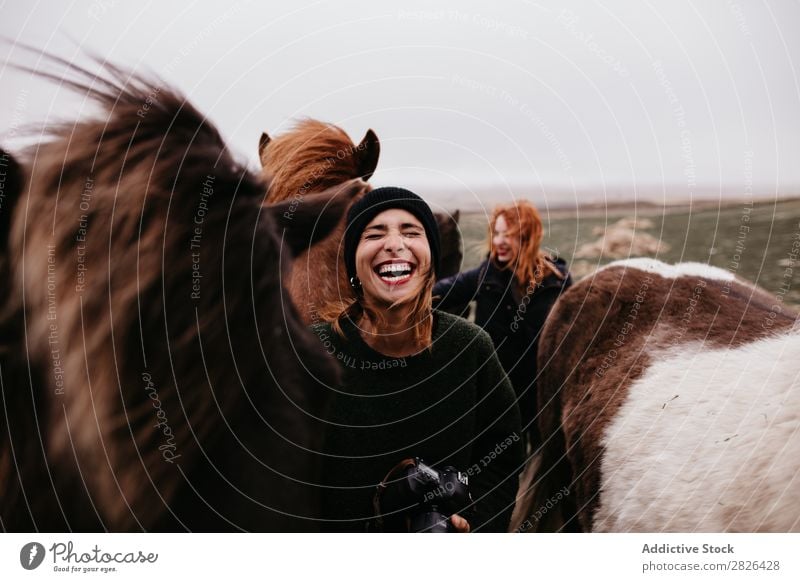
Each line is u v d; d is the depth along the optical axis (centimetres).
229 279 71
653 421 115
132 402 70
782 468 105
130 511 73
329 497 96
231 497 75
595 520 117
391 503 93
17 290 70
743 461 108
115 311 68
